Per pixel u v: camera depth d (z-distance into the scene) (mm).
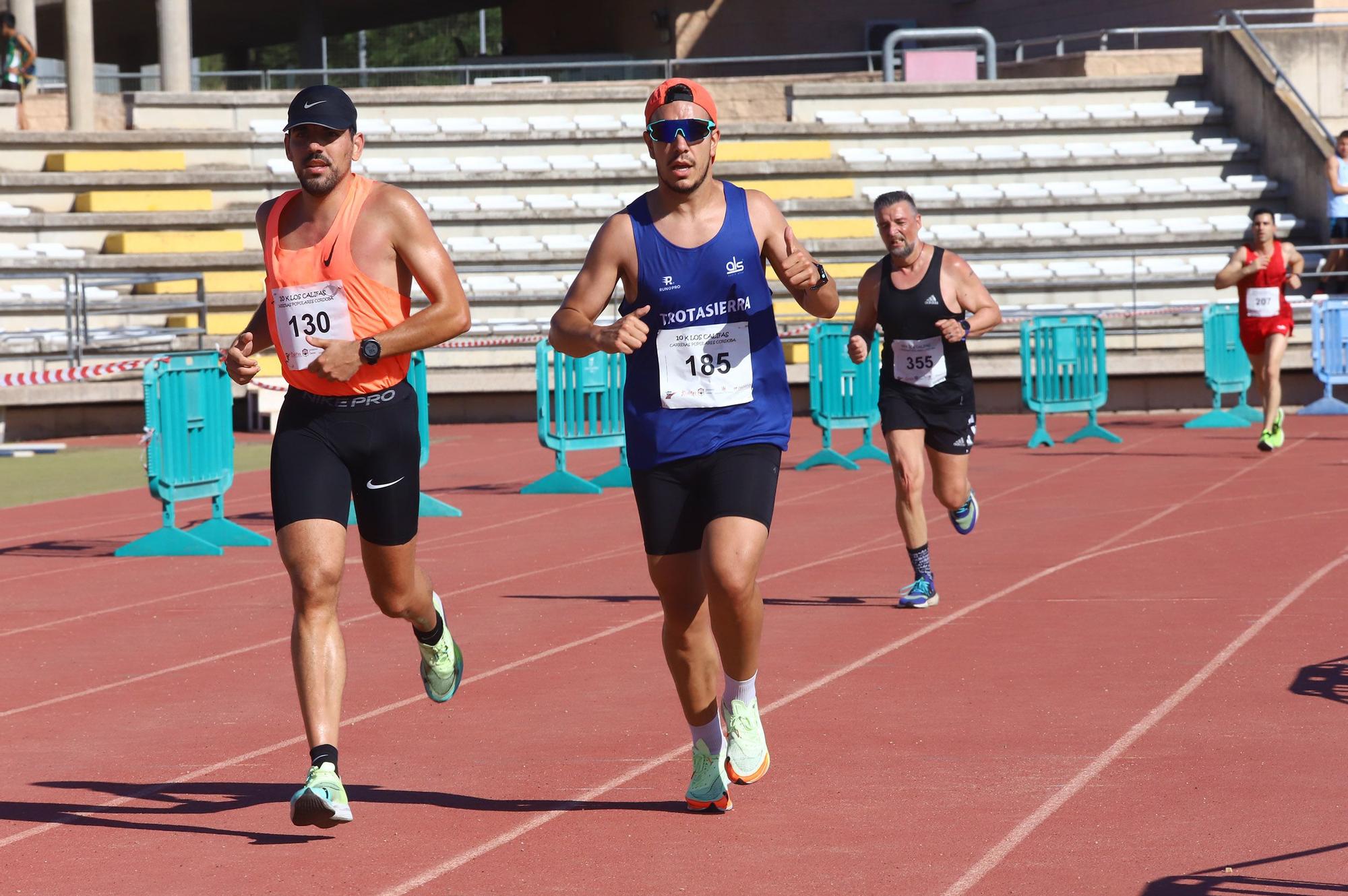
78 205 41875
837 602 14656
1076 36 46969
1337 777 8477
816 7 55688
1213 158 44281
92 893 7156
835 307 8125
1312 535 17609
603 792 8672
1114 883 6891
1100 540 18031
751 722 8344
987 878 7020
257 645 13336
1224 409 37188
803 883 7027
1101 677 11188
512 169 43469
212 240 41438
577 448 24891
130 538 20641
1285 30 46125
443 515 22141
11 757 9773
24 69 49750
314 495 8148
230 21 65500
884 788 8586
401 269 8547
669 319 8062
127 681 12008
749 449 8023
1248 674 11094
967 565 16594
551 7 65000
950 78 47438
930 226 43375
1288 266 26312
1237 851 7285
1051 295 41719
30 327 39219
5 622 14617
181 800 8727
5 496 25750
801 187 44250
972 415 14391
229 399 19938
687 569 8094
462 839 7859
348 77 46969
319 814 7598
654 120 7957
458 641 13258
